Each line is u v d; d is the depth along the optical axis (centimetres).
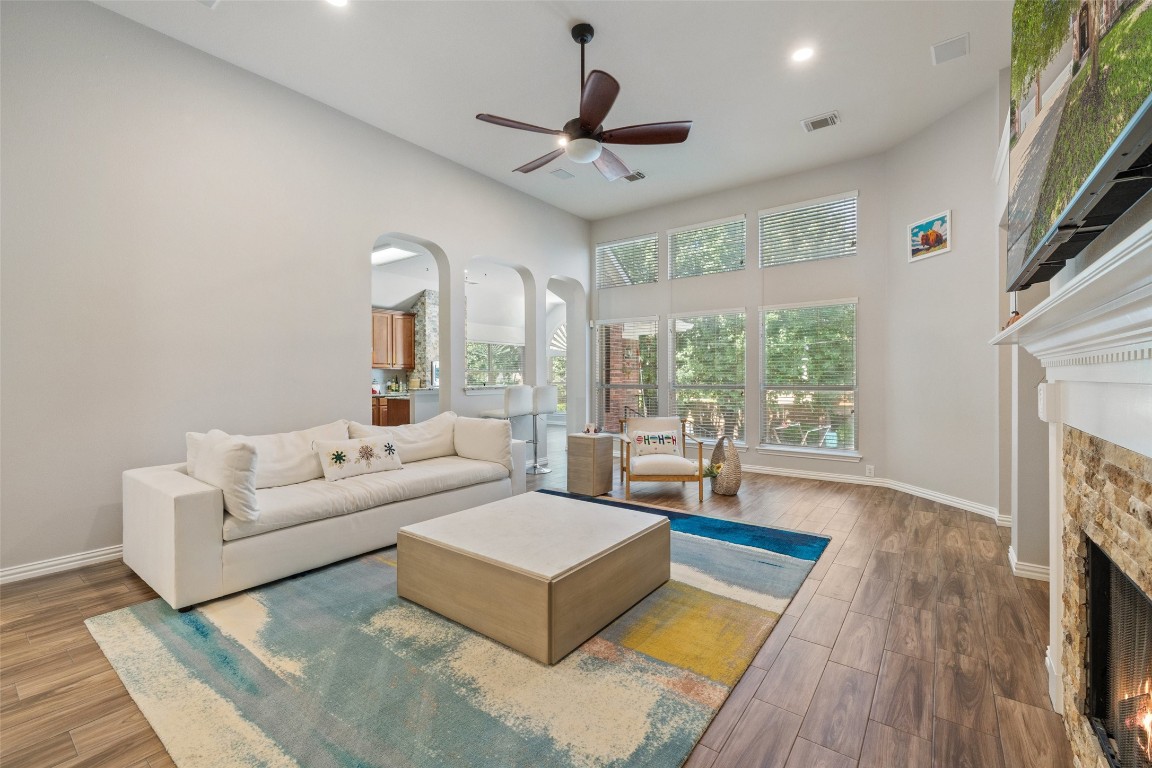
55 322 292
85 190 301
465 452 434
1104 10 89
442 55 353
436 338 986
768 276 579
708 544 336
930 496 455
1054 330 139
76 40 297
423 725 163
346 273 429
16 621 232
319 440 359
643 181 580
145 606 246
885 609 244
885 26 322
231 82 362
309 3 303
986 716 169
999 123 371
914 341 471
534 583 200
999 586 270
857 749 154
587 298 727
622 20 317
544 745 154
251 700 175
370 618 234
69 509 297
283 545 276
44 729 162
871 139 479
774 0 299
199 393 347
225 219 359
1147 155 88
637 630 223
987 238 400
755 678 190
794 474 558
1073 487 161
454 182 525
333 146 421
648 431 530
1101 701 141
